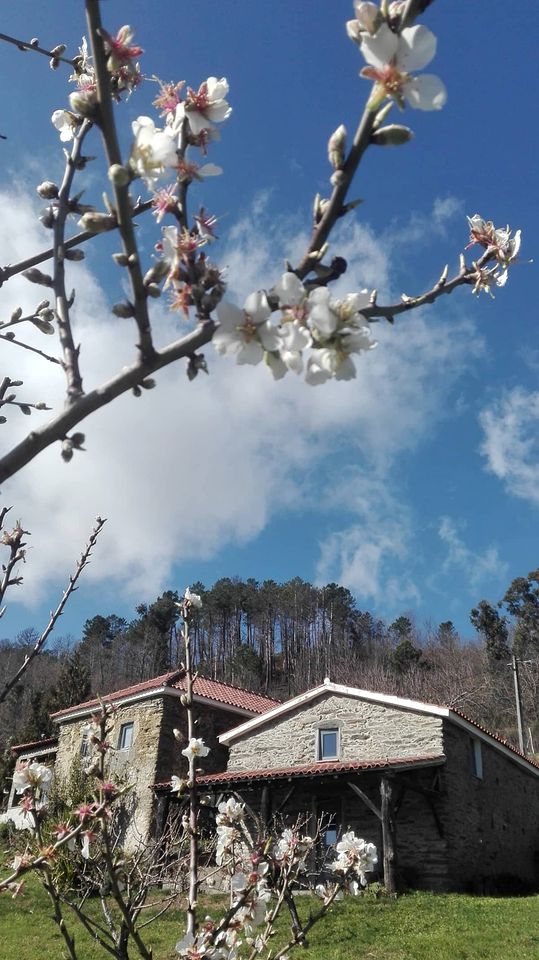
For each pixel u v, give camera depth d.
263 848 3.30
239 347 1.45
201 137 1.78
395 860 13.80
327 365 1.48
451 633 59.31
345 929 11.31
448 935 10.93
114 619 75.88
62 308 1.75
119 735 19.64
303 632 66.31
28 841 2.92
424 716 16.28
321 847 13.83
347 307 1.51
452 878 14.70
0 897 13.58
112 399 1.50
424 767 15.52
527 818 19.62
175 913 11.91
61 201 1.93
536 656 47.53
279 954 3.08
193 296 1.53
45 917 12.44
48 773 2.93
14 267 2.42
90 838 2.72
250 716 21.27
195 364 1.59
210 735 20.16
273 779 15.41
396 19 1.45
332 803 16.30
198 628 67.94
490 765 18.05
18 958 10.18
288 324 1.45
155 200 1.67
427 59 1.43
